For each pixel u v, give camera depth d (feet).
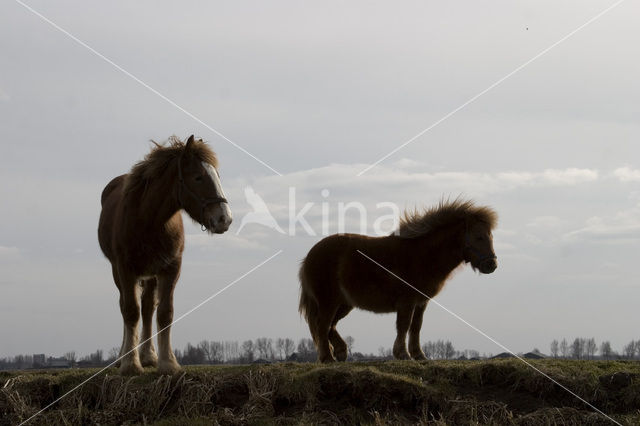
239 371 40.78
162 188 40.32
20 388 40.93
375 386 39.17
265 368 41.14
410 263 47.03
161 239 40.63
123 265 41.19
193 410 38.17
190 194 39.86
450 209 47.57
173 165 40.34
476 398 38.93
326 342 48.08
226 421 37.19
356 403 38.99
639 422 36.24
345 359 49.39
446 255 47.37
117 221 41.42
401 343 46.52
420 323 48.16
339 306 49.83
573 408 37.88
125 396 38.93
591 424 36.63
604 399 38.81
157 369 40.73
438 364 42.04
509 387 39.93
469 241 47.09
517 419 37.01
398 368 41.45
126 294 41.24
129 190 40.98
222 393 39.55
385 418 37.09
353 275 47.62
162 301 41.19
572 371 40.81
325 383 39.68
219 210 39.47
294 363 43.21
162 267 41.24
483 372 40.63
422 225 47.52
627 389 38.99
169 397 39.22
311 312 49.47
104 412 38.22
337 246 48.44
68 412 38.78
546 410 37.52
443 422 36.35
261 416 37.70
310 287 48.85
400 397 38.93
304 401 38.99
